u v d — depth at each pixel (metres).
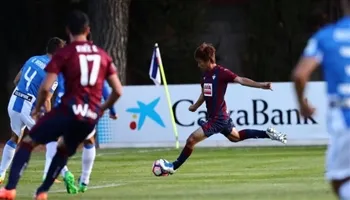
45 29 86.81
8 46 87.62
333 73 20.05
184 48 83.94
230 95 63.81
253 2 86.25
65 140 27.02
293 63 85.00
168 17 84.75
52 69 26.14
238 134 39.53
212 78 38.00
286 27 84.81
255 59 86.69
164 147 63.97
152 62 62.34
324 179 36.81
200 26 84.81
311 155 53.72
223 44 90.06
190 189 32.56
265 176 39.00
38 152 63.25
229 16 90.69
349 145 19.81
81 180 32.22
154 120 64.69
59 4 86.19
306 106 19.80
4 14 86.94
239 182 35.84
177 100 64.44
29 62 36.78
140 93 64.88
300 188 32.19
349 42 20.00
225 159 51.19
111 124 65.12
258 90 63.69
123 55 71.62
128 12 77.50
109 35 71.00
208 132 38.09
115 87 26.88
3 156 37.88
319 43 20.12
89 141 31.98
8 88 87.56
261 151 58.28
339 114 19.94
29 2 86.69
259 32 85.88
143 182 36.72
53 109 26.45
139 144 65.06
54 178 27.55
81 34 26.73
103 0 71.12
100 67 26.53
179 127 64.44
